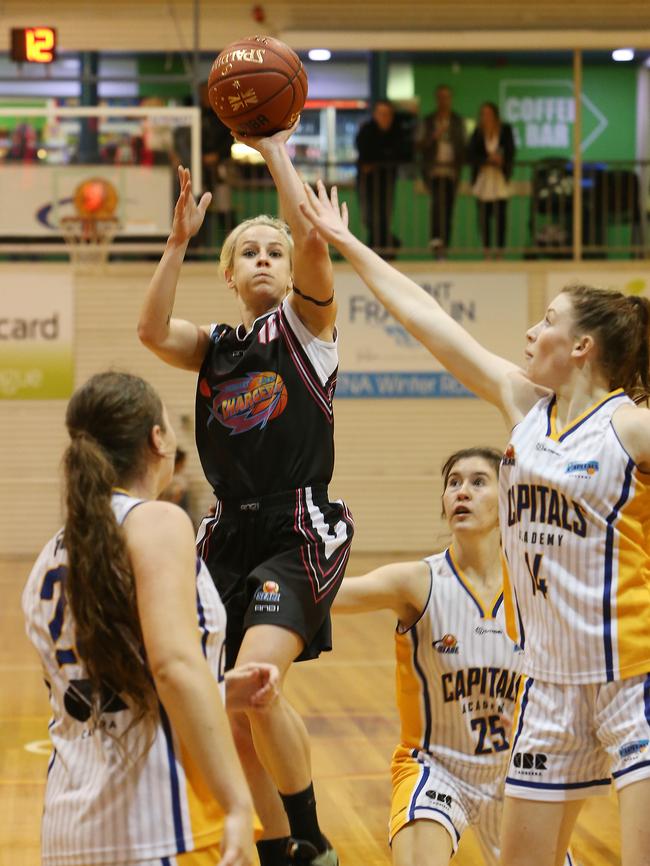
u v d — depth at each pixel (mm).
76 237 20891
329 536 5367
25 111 20328
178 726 3299
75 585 3420
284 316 5512
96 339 22562
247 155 23266
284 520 5340
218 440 5500
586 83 25469
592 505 4375
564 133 25391
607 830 7699
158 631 3316
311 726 10664
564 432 4512
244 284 5766
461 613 5641
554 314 4617
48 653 3576
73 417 3699
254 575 5266
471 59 25141
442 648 5621
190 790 3422
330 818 8016
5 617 16812
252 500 5406
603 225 23750
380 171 23203
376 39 23078
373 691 12188
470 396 22875
